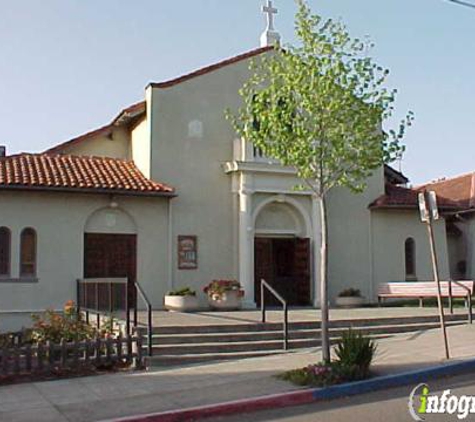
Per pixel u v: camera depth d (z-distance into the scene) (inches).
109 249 861.2
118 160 962.1
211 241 908.0
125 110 941.2
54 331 592.1
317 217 954.7
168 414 386.0
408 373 470.6
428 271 1031.6
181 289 843.4
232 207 924.6
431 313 775.7
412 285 904.3
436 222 1047.6
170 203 893.2
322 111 492.4
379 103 507.2
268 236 953.5
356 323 695.1
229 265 914.1
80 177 852.6
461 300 930.7
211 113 928.9
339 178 501.4
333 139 492.1
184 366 541.3
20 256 813.9
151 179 888.3
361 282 991.0
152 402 415.2
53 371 508.4
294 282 963.3
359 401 417.1
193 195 905.5
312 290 947.3
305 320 684.1
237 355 573.0
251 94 604.1
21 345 581.9
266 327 645.9
